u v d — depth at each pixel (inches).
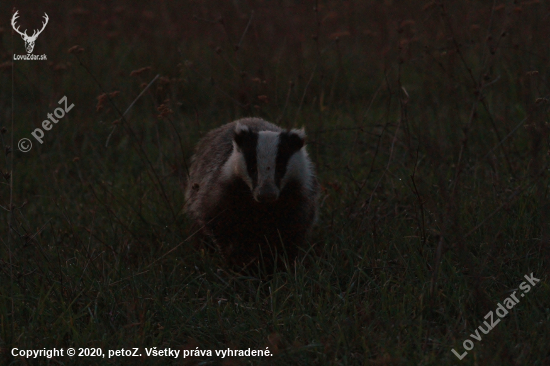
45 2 972.6
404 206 542.6
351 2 988.6
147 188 629.3
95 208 573.0
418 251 464.4
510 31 620.4
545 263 422.9
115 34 908.0
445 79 628.1
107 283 429.1
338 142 692.7
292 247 493.7
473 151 627.2
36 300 419.5
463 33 724.7
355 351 370.0
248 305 427.8
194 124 757.3
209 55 913.5
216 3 940.0
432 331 376.5
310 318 390.0
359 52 956.6
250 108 703.7
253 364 364.5
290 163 465.1
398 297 413.1
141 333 385.1
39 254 478.3
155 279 459.5
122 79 883.4
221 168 499.2
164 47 922.1
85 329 390.0
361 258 461.1
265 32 898.7
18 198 631.8
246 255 492.1
